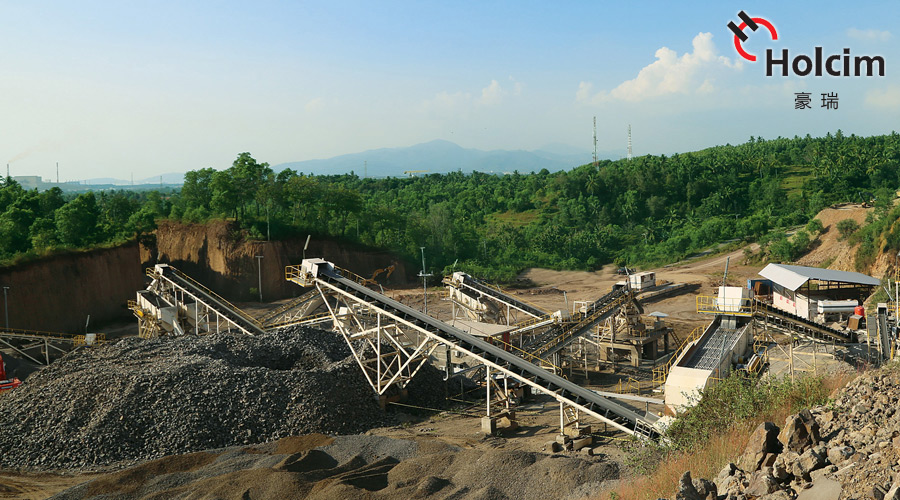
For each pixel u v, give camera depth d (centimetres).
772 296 8275
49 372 5681
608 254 17750
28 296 10244
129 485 3725
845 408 1734
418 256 16850
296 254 14412
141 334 8181
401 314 5669
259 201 15275
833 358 5625
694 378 4138
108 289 11844
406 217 18038
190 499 3366
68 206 12619
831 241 13362
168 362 5591
